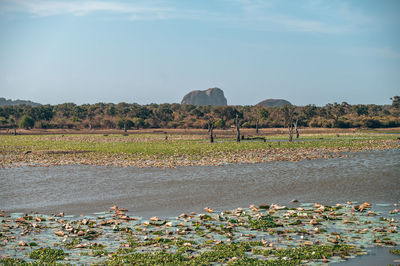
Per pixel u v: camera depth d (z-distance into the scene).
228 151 52.62
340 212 18.17
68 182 27.97
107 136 103.38
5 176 31.08
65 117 171.00
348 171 31.88
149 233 15.21
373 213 17.70
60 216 18.36
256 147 59.47
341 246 13.23
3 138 95.38
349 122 140.38
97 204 20.98
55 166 37.38
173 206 20.27
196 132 120.75
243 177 29.34
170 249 13.27
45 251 13.02
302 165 36.34
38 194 23.83
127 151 53.53
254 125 145.75
